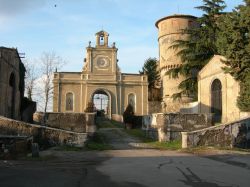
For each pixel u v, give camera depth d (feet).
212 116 95.25
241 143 79.46
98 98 213.05
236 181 36.17
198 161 53.83
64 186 33.63
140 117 140.56
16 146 57.88
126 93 212.64
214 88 113.50
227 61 97.14
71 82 208.64
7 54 103.81
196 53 138.10
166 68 201.46
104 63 213.66
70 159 57.00
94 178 38.04
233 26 94.58
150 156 62.08
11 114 112.37
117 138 103.86
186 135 75.82
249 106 91.61
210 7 143.13
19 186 33.40
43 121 93.25
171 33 202.80
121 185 34.32
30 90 173.37
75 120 94.32
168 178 38.09
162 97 206.80
